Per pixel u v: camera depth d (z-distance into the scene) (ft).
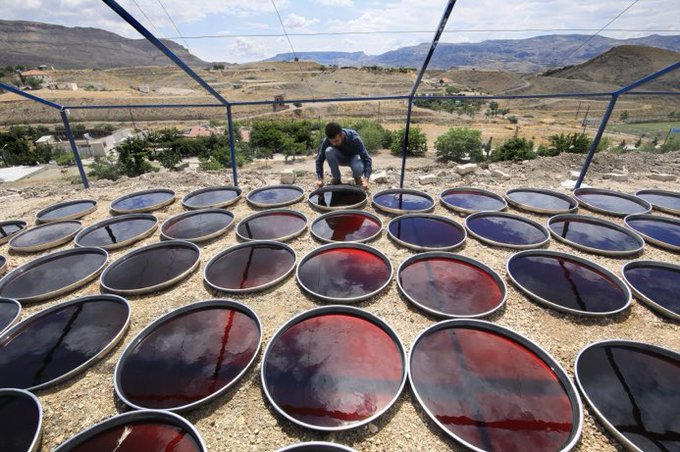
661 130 119.85
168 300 8.91
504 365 6.66
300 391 6.18
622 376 6.39
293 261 10.48
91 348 7.34
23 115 168.96
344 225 12.94
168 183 18.02
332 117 156.56
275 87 184.85
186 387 6.33
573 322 7.90
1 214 14.62
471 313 8.19
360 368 6.64
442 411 5.76
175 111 183.83
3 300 8.77
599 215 13.61
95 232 12.68
